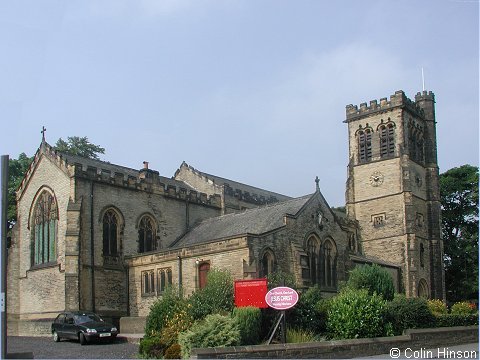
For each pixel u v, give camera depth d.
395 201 88.50
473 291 96.88
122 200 62.53
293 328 38.09
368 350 35.81
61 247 58.91
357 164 93.50
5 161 26.95
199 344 31.88
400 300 44.28
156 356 33.59
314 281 57.53
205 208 72.50
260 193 89.81
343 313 39.03
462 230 101.81
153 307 41.16
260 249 51.31
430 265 91.38
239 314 34.34
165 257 56.69
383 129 91.88
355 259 73.31
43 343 45.31
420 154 94.56
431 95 98.25
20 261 63.88
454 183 100.62
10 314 62.75
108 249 60.44
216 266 52.22
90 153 91.00
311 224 58.38
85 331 43.44
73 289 55.81
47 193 62.06
